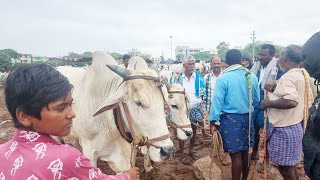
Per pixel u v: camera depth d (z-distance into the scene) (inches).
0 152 58.3
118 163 147.6
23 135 58.4
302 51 84.2
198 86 250.7
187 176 221.6
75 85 160.2
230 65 171.2
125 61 291.7
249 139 165.6
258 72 242.2
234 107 163.9
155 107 121.8
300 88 148.8
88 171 57.3
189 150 257.8
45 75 58.0
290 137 150.9
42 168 53.4
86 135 148.9
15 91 56.7
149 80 126.3
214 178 197.0
